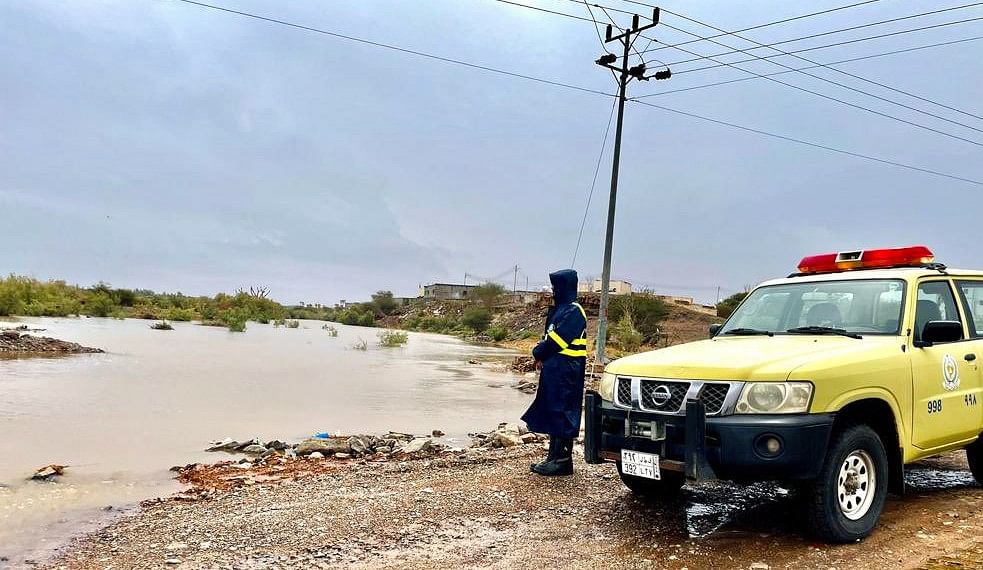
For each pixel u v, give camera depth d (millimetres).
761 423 4516
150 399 12352
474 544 4914
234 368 18625
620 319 39125
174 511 5793
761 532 5129
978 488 6535
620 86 21375
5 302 40781
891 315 5645
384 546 4855
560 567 4465
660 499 6145
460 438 9891
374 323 81188
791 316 6230
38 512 5746
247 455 8336
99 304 47781
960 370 5910
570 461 7094
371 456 8383
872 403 5113
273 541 4949
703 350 5371
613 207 21203
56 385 13539
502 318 67750
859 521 4867
